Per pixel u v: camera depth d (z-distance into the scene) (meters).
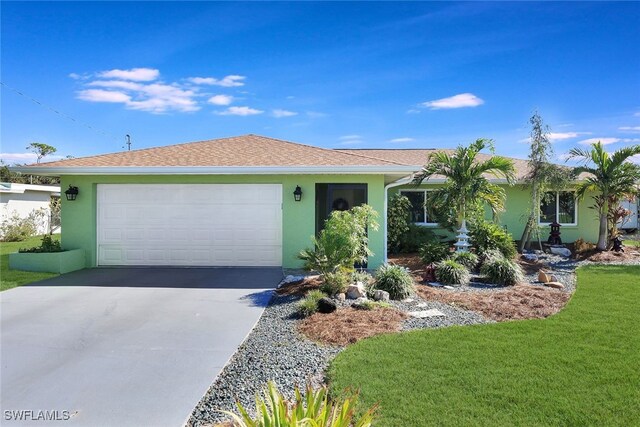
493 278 9.86
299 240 11.70
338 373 4.61
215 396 4.33
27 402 4.22
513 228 17.09
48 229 24.55
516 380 4.41
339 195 11.65
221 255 11.94
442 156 12.84
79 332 6.31
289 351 5.46
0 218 21.84
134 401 4.24
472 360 4.96
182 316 7.13
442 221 15.02
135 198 12.04
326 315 6.96
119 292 8.88
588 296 8.28
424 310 7.37
